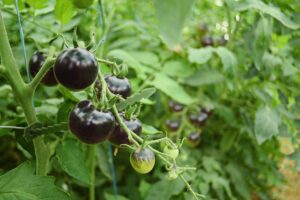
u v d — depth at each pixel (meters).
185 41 1.41
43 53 0.62
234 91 1.30
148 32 1.36
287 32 0.96
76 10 0.88
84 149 0.97
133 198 1.24
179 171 0.59
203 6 1.56
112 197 1.07
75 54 0.49
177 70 1.18
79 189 1.24
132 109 0.57
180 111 1.19
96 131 0.51
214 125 1.40
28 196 0.55
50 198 0.56
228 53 1.04
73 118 0.51
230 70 1.02
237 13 0.98
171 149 0.58
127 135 0.57
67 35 0.98
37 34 0.94
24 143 0.67
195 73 1.21
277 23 0.96
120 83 0.59
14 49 0.94
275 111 1.03
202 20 1.51
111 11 1.19
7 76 0.58
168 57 1.27
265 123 0.98
